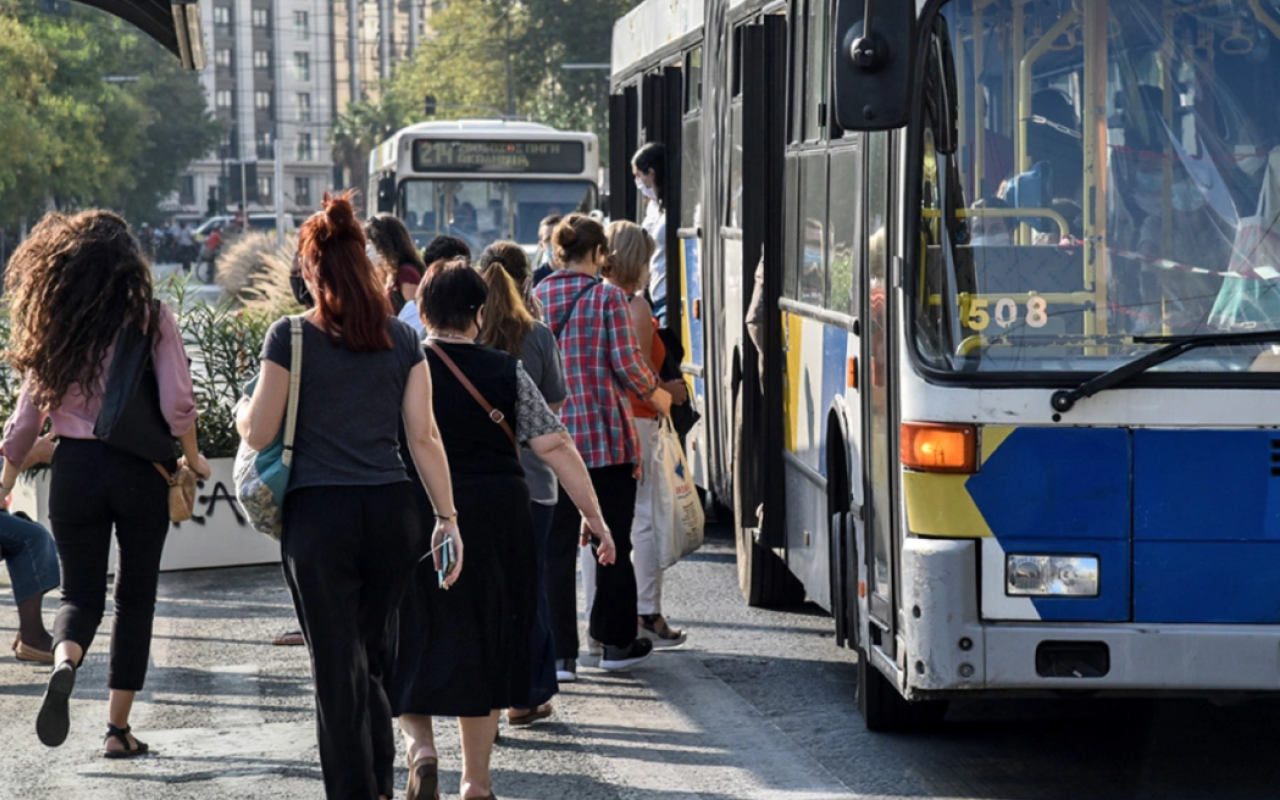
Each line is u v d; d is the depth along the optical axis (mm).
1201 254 6809
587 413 9391
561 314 9375
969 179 6918
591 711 9086
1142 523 6723
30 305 7941
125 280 7945
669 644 10602
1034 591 6762
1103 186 6852
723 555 14320
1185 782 7574
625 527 9656
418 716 7105
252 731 8727
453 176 28484
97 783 7809
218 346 13562
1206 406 6688
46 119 62656
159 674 10016
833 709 9039
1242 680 6672
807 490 9680
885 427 7316
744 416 10836
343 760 6457
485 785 7160
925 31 6945
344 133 143250
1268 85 6836
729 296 12359
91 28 64812
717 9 13031
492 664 7055
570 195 28766
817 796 7461
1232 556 6711
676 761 8078
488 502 7137
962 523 6793
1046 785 7551
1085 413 6727
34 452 10664
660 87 16453
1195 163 6832
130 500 8023
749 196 10719
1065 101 6887
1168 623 6730
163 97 121062
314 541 6430
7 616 11742
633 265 10133
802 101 9953
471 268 7465
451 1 101562
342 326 6520
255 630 11250
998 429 6773
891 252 7176
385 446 6594
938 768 7871
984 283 6871
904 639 6988
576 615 9820
